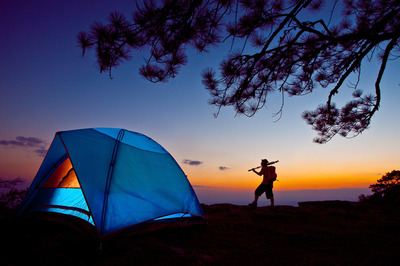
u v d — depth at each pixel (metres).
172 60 3.30
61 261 2.38
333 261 2.76
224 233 4.17
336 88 3.87
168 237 3.76
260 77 4.34
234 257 2.89
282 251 3.16
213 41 3.32
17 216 4.14
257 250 3.20
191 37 3.25
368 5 3.82
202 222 4.41
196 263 2.62
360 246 3.41
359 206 8.14
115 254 2.80
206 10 2.90
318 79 4.85
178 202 4.08
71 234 3.20
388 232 4.31
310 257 2.90
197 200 4.62
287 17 3.14
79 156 3.55
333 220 5.50
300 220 5.52
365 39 3.42
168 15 2.87
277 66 4.13
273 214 5.87
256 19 3.40
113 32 2.82
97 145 3.87
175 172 4.54
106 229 3.09
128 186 3.66
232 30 3.46
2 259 2.39
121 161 3.86
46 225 3.84
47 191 4.37
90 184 3.34
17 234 3.27
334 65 4.63
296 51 4.08
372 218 5.82
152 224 3.64
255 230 4.44
